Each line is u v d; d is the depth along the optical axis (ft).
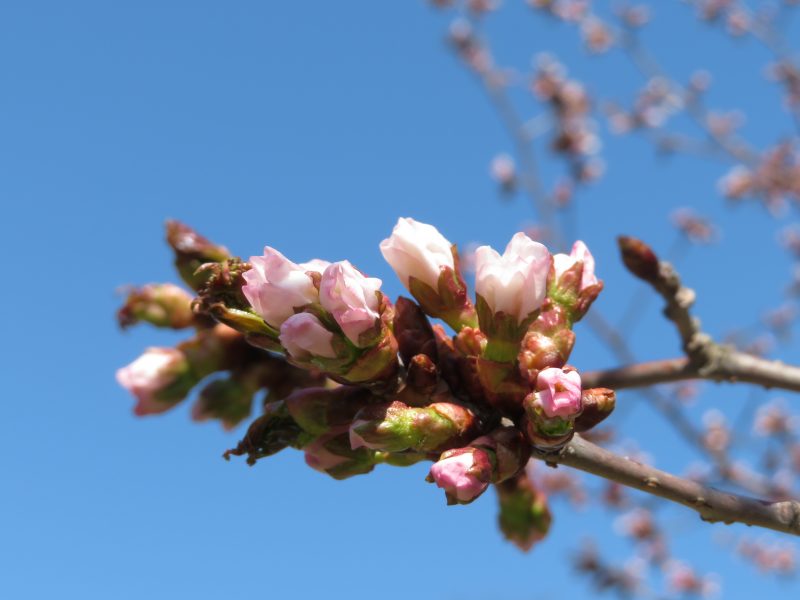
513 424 0.66
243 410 0.74
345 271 0.64
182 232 0.72
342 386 0.68
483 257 0.65
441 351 0.67
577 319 0.69
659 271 0.86
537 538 0.78
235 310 0.65
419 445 0.64
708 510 0.68
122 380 0.73
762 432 3.06
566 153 2.99
